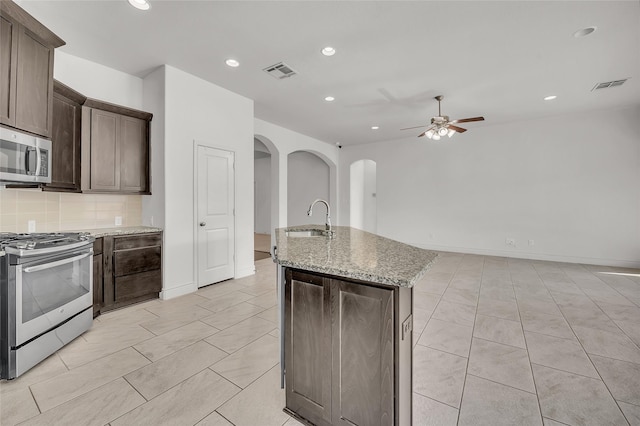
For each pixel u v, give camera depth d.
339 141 7.54
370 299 1.27
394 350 1.23
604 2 2.36
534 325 2.73
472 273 4.66
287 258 1.58
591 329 2.63
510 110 5.09
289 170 9.48
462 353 2.25
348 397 1.36
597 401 1.70
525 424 1.53
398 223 7.30
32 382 1.87
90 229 3.23
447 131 4.34
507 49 3.08
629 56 3.22
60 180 2.76
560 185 5.50
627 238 5.01
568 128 5.40
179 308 3.14
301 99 4.52
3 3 1.96
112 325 2.71
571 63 3.38
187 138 3.60
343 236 2.63
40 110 2.31
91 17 2.53
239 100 4.29
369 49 3.08
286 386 1.61
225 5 2.39
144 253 3.23
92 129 3.08
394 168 7.37
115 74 3.47
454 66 3.46
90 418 1.56
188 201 3.62
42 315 2.07
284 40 2.91
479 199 6.29
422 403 1.70
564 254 5.48
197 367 2.05
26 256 1.92
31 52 2.22
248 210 4.45
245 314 3.00
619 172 5.04
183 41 2.92
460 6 2.42
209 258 3.90
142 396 1.74
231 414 1.60
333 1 2.36
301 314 1.52
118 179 3.28
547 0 2.34
